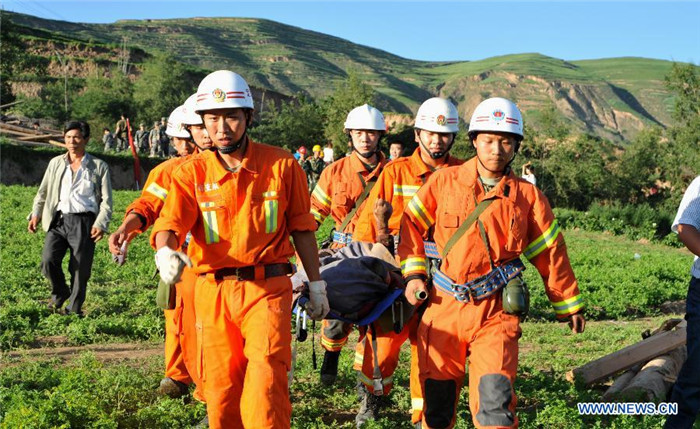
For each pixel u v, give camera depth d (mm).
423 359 5367
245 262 4895
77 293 10383
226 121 4918
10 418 5914
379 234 6750
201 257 4977
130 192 33594
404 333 6367
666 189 65938
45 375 7285
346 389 7395
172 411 6461
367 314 6238
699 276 6031
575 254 22156
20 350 8789
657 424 6676
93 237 9039
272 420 4711
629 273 18344
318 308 5152
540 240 5371
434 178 5512
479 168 5398
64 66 119188
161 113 89312
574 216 33906
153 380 7293
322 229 21547
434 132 7379
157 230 4852
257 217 4914
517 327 5258
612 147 68500
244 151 4996
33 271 13609
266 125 82312
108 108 84125
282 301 4930
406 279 5496
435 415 5352
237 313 4887
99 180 10281
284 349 4840
